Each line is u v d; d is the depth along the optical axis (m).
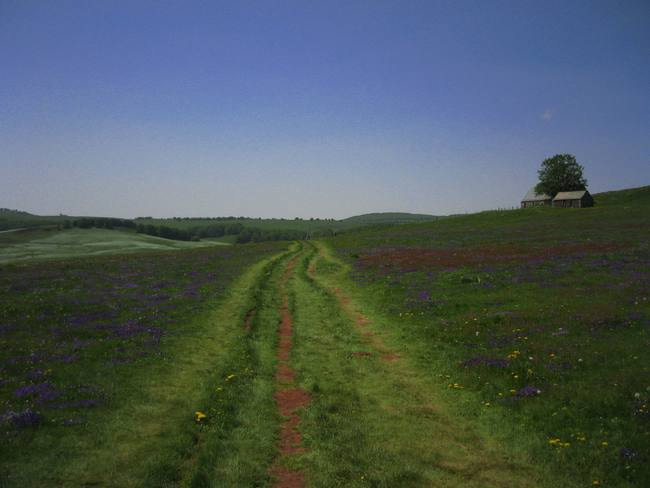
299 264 54.00
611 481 10.58
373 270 43.66
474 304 27.00
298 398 16.23
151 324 24.88
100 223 167.00
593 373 15.80
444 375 17.64
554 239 57.72
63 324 23.78
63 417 13.47
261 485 10.89
